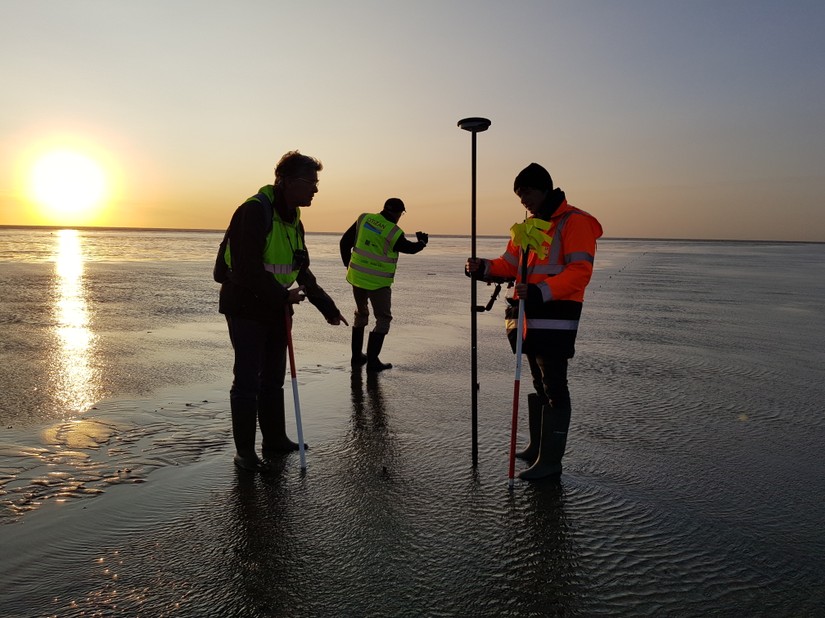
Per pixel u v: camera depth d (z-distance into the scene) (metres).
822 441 4.04
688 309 11.28
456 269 24.53
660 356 6.79
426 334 8.27
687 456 3.76
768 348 7.34
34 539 2.64
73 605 2.17
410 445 3.93
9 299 11.30
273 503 3.04
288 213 3.59
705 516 2.95
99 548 2.58
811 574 2.44
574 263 3.28
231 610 2.16
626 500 3.12
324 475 3.41
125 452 3.67
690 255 46.94
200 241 71.25
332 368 6.12
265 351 3.75
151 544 2.62
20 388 5.02
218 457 3.64
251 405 3.50
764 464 3.63
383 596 2.25
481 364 6.39
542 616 2.14
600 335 8.25
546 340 3.35
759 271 24.94
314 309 10.70
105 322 8.73
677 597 2.27
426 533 2.74
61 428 4.04
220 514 2.91
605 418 4.51
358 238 6.07
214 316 9.49
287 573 2.40
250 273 3.36
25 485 3.18
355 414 4.58
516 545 2.64
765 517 2.95
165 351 6.66
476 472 3.49
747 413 4.66
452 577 2.38
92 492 3.12
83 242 56.66
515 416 3.27
